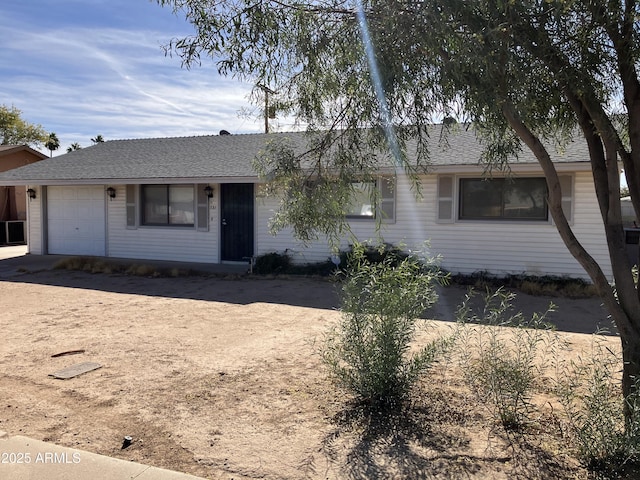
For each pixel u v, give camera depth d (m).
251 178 12.61
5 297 9.69
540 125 4.54
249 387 4.84
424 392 4.66
